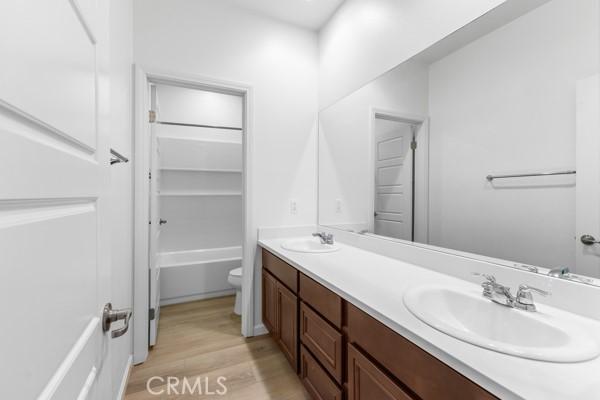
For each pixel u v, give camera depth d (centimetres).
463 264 124
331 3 213
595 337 74
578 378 58
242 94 222
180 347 205
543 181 99
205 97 347
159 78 192
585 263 89
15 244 35
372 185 184
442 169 136
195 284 297
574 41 91
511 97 108
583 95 89
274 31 229
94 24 63
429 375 74
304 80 241
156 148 212
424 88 145
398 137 163
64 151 49
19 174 35
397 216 165
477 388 61
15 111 34
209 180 356
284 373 176
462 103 126
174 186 337
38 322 40
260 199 225
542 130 99
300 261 159
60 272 47
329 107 230
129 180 173
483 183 118
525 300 91
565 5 93
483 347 69
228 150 352
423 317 85
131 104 179
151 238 200
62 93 47
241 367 182
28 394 37
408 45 154
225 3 211
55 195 45
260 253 225
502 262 111
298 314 159
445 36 133
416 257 150
